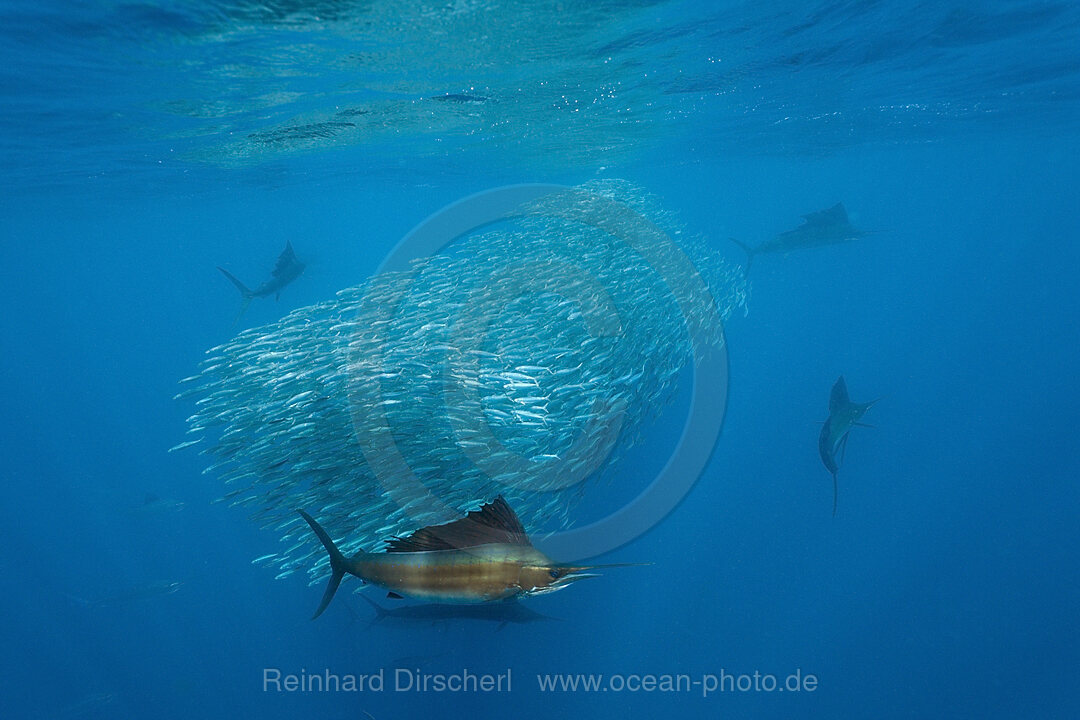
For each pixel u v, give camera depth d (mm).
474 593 2561
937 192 57469
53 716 11383
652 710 10961
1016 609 13547
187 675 12648
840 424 8672
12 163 16844
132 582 16297
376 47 9961
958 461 19969
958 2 9641
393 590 2707
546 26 9609
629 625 12672
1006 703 11383
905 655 12500
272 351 9227
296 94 12516
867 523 16297
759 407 22000
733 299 15633
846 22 10320
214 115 13477
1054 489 18219
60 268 68125
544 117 17281
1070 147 30344
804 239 18203
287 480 8117
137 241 48031
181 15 7996
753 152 27875
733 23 10117
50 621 15148
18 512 21625
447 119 16578
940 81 14961
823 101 17000
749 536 15438
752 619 13109
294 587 14555
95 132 13906
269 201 33719
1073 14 10344
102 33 8398
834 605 13453
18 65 9484
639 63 12188
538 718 10719
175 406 35062
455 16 8867
